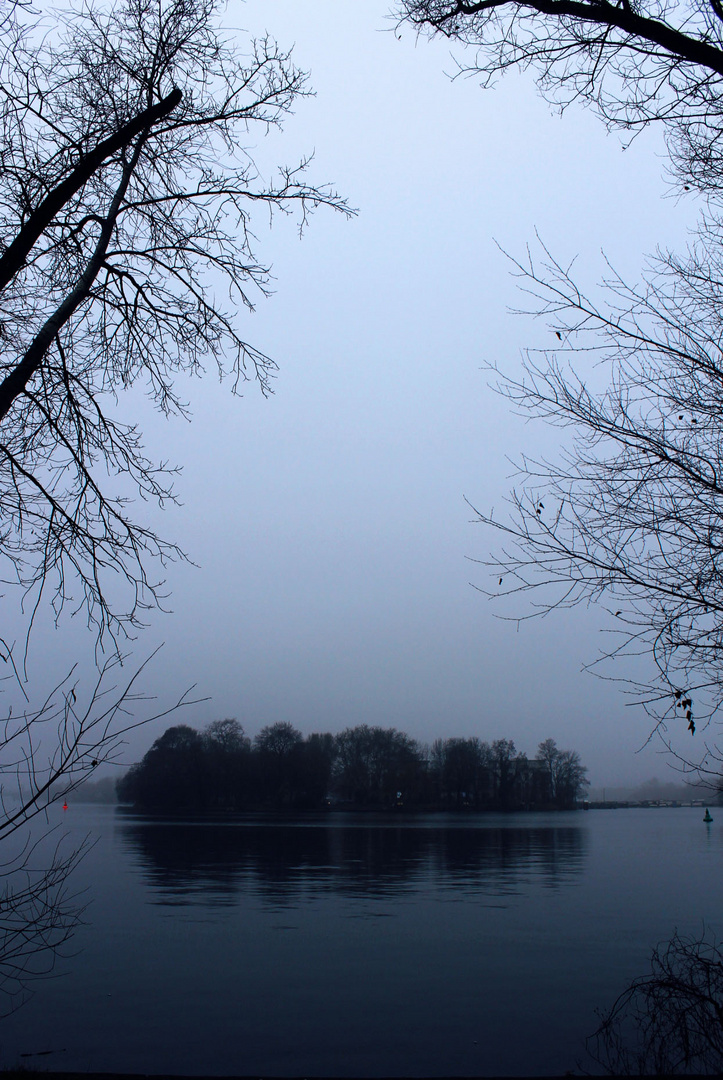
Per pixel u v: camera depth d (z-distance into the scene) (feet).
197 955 62.54
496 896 98.89
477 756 503.20
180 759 439.22
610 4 16.99
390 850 180.75
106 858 151.12
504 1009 46.85
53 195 16.74
